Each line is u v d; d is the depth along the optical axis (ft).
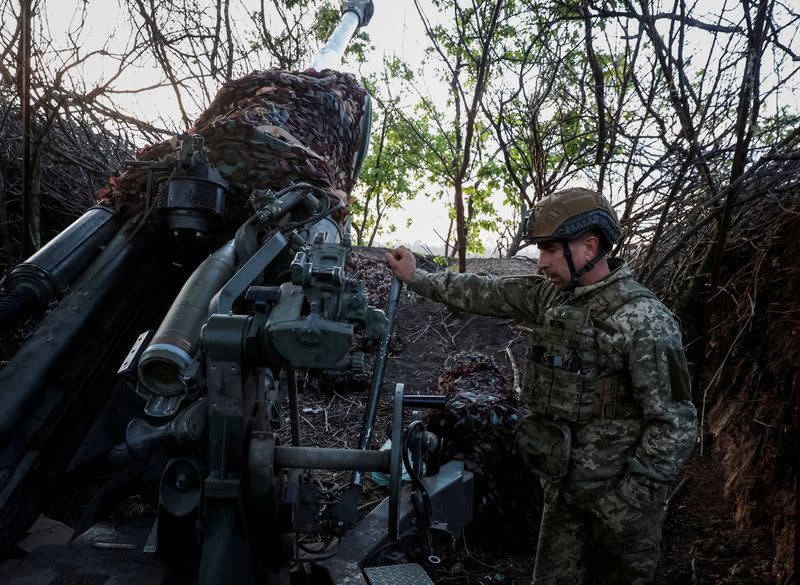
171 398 7.37
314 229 11.10
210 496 6.93
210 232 10.60
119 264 10.39
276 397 8.95
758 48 10.13
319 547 9.39
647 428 6.49
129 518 9.22
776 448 9.82
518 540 10.88
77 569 8.00
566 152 19.03
